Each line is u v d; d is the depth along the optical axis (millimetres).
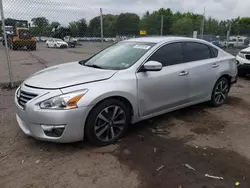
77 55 17672
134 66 3502
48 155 3023
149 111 3707
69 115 2830
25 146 3225
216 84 4867
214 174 2719
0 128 3746
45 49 24984
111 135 3299
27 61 13906
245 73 8602
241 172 2771
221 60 4867
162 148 3260
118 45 4410
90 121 3029
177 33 12258
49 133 2908
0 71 9781
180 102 4156
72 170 2732
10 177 2590
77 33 8734
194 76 4242
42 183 2506
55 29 8383
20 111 3025
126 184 2514
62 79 3127
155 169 2779
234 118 4488
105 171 2725
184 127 3996
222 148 3320
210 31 13852
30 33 8414
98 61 4031
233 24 14297
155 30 11805
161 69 3666
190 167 2834
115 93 3154
